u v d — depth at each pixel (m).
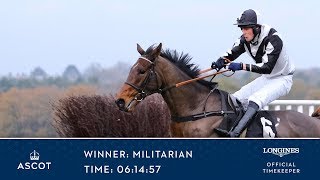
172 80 9.96
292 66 10.37
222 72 10.19
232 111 10.02
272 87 10.20
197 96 10.02
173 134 10.17
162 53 10.07
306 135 10.13
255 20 10.00
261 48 10.12
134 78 9.80
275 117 10.15
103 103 11.91
